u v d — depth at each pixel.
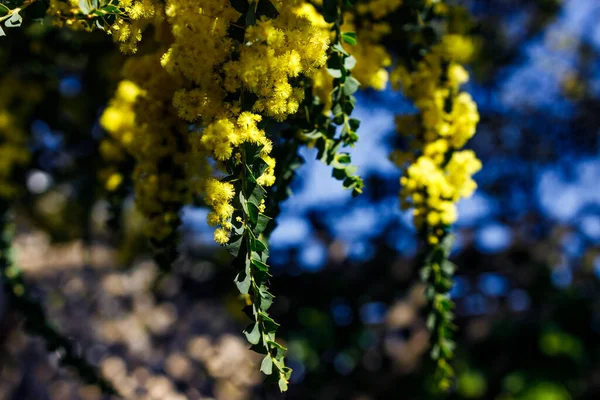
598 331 3.71
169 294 3.68
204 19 0.75
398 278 3.48
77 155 1.79
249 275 0.70
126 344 3.47
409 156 1.09
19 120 1.60
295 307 3.60
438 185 1.01
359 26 1.07
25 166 1.57
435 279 1.03
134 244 1.91
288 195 1.01
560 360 3.54
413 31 1.09
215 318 3.81
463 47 1.11
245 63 0.74
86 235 2.28
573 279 3.98
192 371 3.51
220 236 0.72
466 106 1.08
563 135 4.17
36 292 3.42
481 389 3.47
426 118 1.06
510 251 3.83
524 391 3.45
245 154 0.73
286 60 0.74
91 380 1.35
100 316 3.54
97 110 1.73
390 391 3.45
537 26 3.78
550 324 3.64
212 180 0.73
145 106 0.97
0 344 3.08
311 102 0.89
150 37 1.03
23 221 3.19
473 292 3.77
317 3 1.00
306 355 3.54
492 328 3.63
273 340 0.70
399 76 1.10
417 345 3.43
